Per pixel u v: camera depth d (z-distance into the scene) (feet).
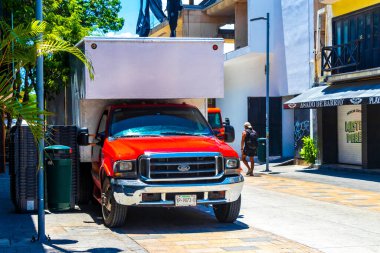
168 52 37.96
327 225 34.32
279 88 101.30
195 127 37.04
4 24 27.12
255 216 37.83
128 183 31.50
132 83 37.47
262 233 31.55
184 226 34.01
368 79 72.49
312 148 83.71
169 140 34.19
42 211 28.48
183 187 31.78
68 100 48.55
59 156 35.78
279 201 45.60
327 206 42.70
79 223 34.78
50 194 35.91
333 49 79.56
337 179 65.46
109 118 36.86
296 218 36.96
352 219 36.55
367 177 67.21
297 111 92.12
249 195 49.93
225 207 34.40
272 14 100.63
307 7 90.99
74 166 40.70
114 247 27.30
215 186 32.30
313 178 67.21
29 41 26.78
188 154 32.19
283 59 99.14
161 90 38.01
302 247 27.73
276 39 100.73
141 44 37.50
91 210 40.19
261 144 79.87
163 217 37.52
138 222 35.45
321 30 86.63
